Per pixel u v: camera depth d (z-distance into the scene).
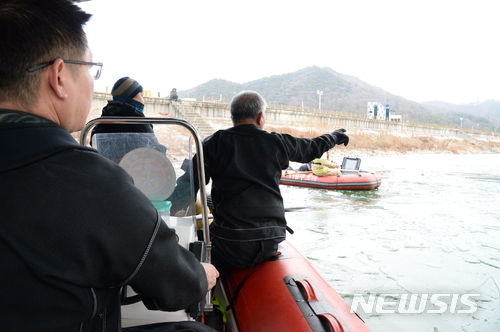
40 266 0.65
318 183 10.77
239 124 2.18
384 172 18.52
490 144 77.06
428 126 70.75
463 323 2.94
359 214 7.38
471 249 4.99
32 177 0.68
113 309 0.86
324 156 12.93
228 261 2.05
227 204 2.03
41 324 0.67
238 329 1.75
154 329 1.06
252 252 2.01
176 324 1.10
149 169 1.47
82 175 0.71
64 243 0.67
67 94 0.79
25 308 0.66
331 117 50.94
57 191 0.68
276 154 2.07
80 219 0.69
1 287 0.65
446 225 6.41
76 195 0.69
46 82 0.75
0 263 0.65
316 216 7.14
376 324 2.94
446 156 46.00
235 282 2.02
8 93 0.73
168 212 1.41
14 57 0.71
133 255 0.74
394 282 3.81
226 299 2.00
